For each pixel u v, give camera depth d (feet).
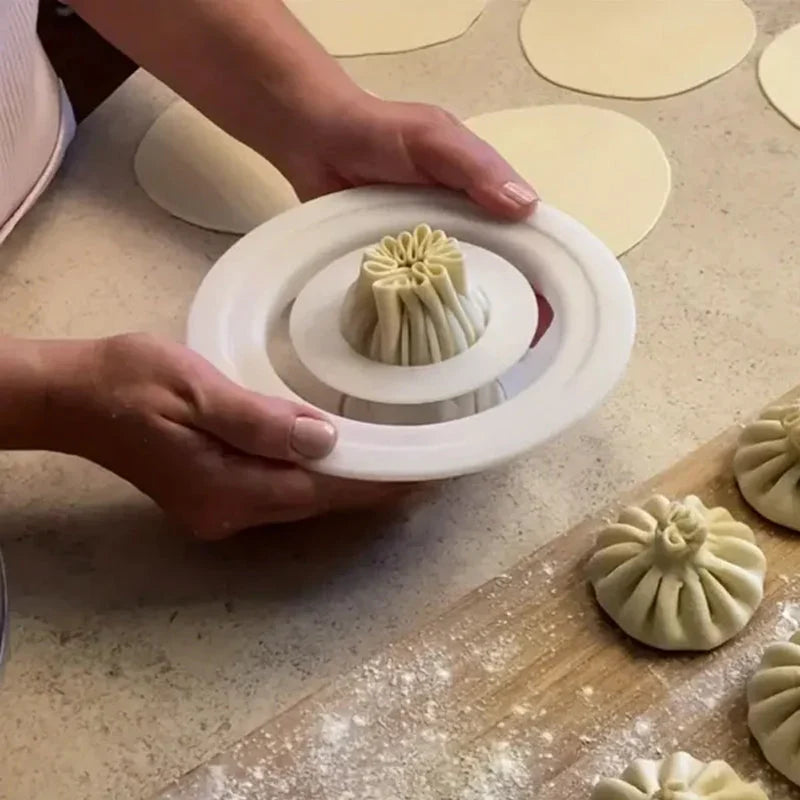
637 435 2.25
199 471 1.96
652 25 3.37
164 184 2.93
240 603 2.03
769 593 1.92
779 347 2.41
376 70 3.34
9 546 2.15
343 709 1.81
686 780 1.65
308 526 2.15
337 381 2.01
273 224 2.28
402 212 2.31
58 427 2.03
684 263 2.63
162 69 2.69
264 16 2.59
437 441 1.88
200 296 2.16
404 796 1.72
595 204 2.81
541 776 1.73
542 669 1.85
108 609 2.04
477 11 3.50
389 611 2.00
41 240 2.81
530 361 2.11
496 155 2.32
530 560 1.99
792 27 3.32
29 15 2.63
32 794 1.79
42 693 1.92
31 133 2.74
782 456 2.01
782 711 1.71
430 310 1.99
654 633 1.85
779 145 2.94
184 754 1.83
